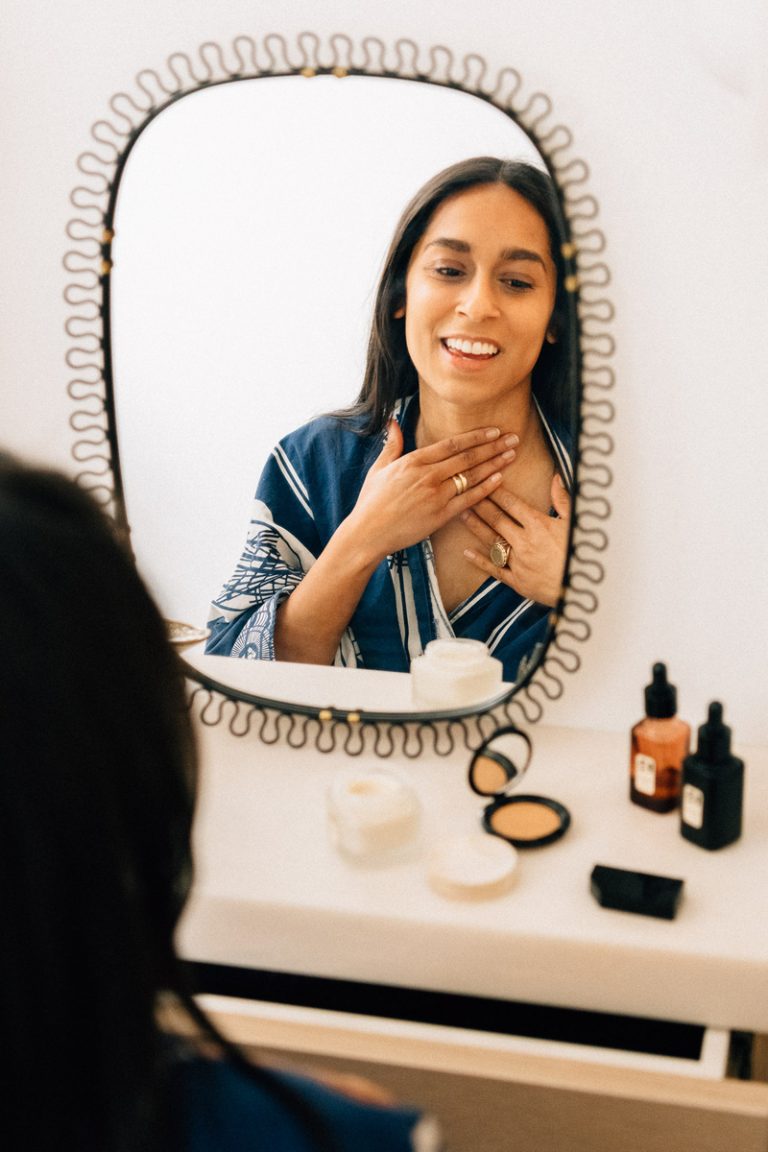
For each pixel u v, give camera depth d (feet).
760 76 2.84
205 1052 1.43
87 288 3.55
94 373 3.64
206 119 3.20
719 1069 2.60
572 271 3.06
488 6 3.02
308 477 3.40
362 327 3.22
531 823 3.21
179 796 1.34
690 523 3.37
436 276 3.13
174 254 3.32
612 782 3.41
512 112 2.99
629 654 3.54
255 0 3.14
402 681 3.53
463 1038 2.75
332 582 3.48
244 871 3.09
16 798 1.11
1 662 1.11
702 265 3.12
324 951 2.99
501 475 3.28
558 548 3.31
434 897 2.96
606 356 3.24
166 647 1.33
